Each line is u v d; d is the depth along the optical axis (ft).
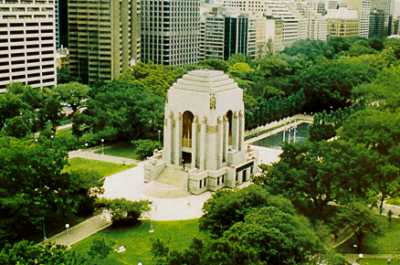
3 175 564.30
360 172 625.41
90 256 469.16
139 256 545.44
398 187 631.15
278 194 597.11
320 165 621.31
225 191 586.45
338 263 452.35
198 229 612.29
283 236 447.83
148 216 646.33
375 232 552.41
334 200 635.25
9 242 549.95
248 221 481.05
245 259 414.41
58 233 597.52
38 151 600.39
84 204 638.53
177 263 412.57
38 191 581.94
